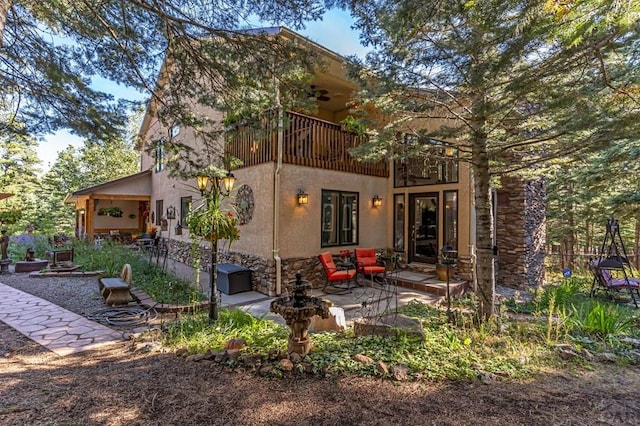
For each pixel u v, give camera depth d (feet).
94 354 13.65
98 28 14.70
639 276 35.70
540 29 9.45
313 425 8.56
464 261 29.45
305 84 17.38
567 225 44.55
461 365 12.07
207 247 33.99
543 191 36.32
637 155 24.08
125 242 51.78
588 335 16.10
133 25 15.34
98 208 58.08
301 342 12.89
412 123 25.73
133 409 9.12
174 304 21.34
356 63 18.10
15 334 15.99
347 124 30.68
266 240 26.45
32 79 16.87
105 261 33.19
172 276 28.30
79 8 13.88
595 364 12.69
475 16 12.38
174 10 14.73
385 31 15.46
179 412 9.04
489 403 9.64
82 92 16.93
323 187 29.32
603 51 12.14
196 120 18.65
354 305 23.13
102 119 17.87
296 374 11.40
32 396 9.69
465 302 23.89
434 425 8.55
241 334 15.70
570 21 8.17
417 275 30.96
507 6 10.74
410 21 13.76
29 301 21.91
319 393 10.19
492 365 12.16
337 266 27.91
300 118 27.94
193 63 16.69
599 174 29.63
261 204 27.14
